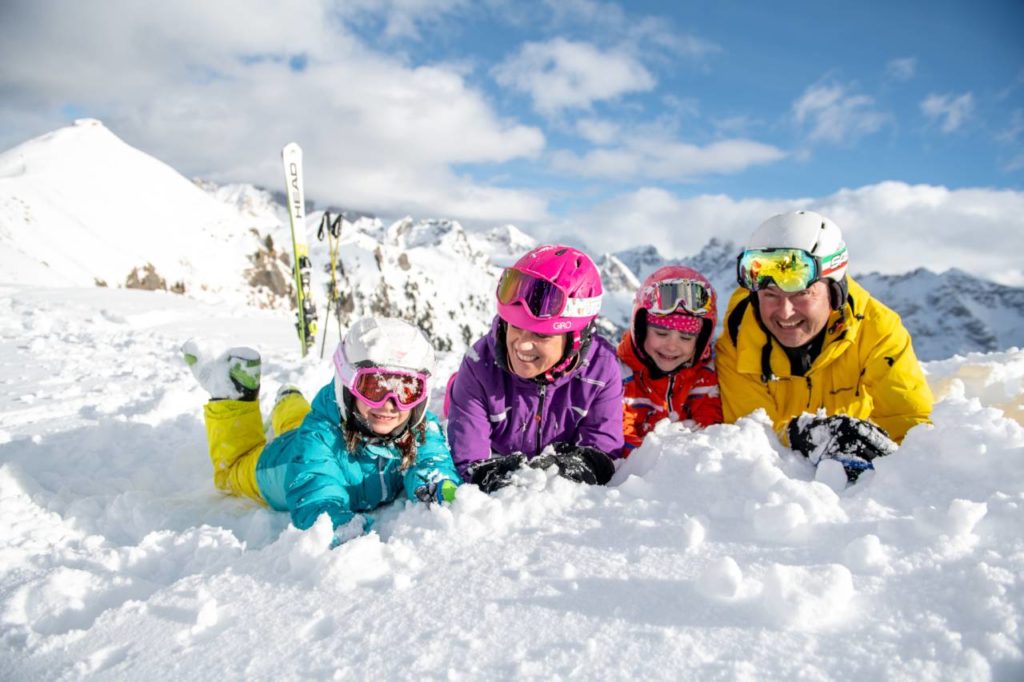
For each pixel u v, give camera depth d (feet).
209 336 39.86
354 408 9.68
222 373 11.96
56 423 16.76
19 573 7.90
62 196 246.06
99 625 6.63
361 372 9.24
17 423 16.87
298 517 9.28
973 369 14.30
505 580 6.79
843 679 5.03
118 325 43.16
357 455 10.17
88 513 10.67
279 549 7.80
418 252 654.53
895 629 5.51
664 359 12.33
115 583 7.52
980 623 5.45
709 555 6.91
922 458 8.39
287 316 56.90
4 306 45.83
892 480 8.17
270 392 20.99
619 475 10.70
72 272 206.90
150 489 12.69
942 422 9.57
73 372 25.08
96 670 5.95
